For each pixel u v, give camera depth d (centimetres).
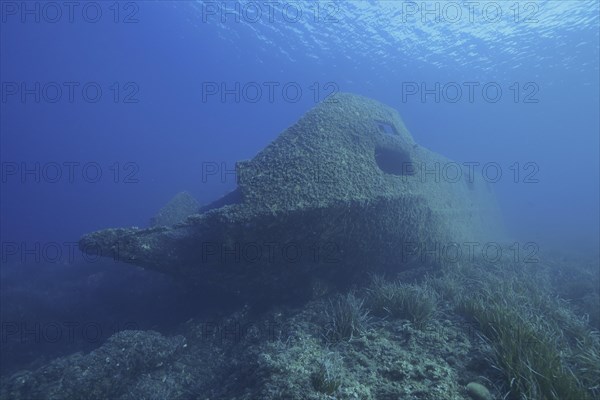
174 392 554
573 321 649
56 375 514
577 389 366
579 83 2442
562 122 3472
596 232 2961
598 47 1945
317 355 485
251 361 506
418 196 852
